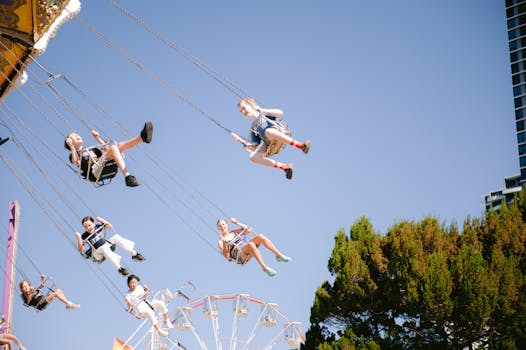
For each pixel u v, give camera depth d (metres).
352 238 36.88
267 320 35.31
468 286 31.78
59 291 20.94
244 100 17.06
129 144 17.56
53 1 18.17
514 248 33.88
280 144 16.69
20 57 19.06
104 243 20.05
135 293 21.75
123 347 28.75
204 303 35.50
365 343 32.47
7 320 23.00
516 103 114.88
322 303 35.00
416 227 35.94
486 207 108.69
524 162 110.38
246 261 18.16
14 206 24.25
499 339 30.92
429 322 32.69
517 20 118.56
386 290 33.88
